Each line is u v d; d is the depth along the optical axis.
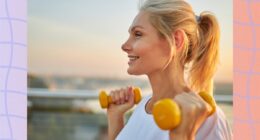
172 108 1.03
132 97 1.59
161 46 1.28
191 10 1.32
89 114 5.36
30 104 5.34
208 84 1.39
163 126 1.04
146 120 1.33
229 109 3.71
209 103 1.19
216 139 1.20
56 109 5.32
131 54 1.31
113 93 1.60
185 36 1.29
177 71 1.30
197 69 1.37
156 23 1.28
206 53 1.36
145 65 1.30
